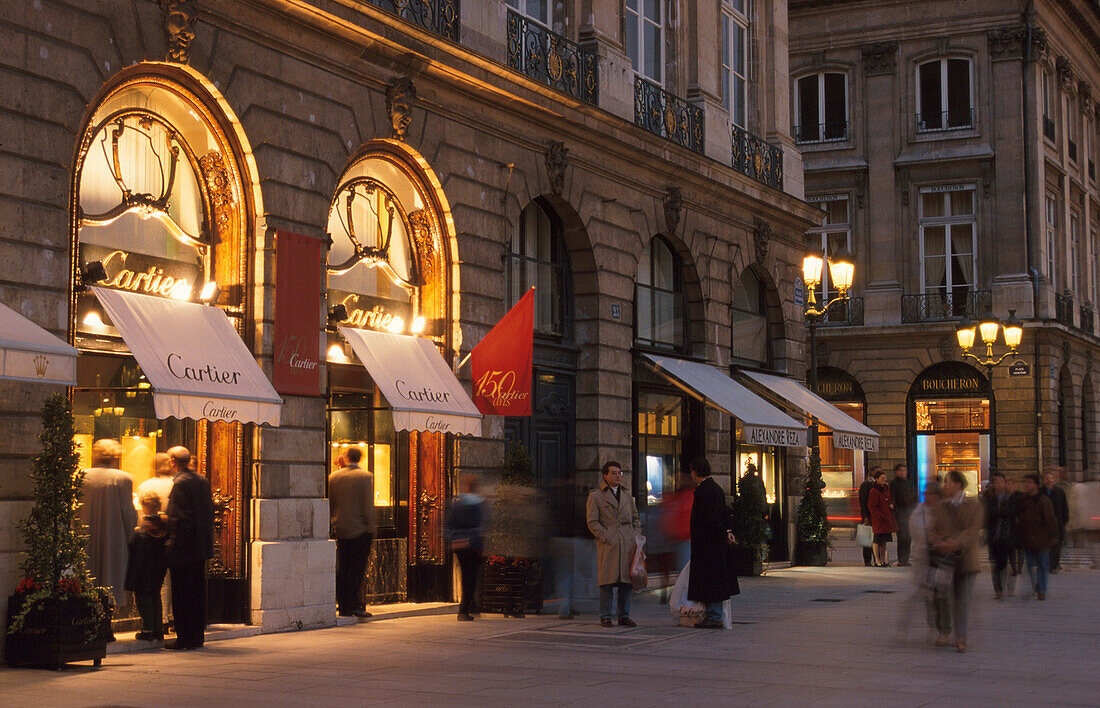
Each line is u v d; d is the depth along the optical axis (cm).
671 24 2309
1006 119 4134
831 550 3047
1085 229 4775
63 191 1163
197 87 1331
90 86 1195
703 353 2300
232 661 1118
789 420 2238
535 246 1916
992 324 3098
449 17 1675
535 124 1844
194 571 1204
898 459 4169
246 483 1361
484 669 1073
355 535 1482
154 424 1301
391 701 893
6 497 1086
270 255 1390
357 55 1524
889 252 4241
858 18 4312
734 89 2578
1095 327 4816
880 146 4275
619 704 889
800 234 2752
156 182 1314
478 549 1502
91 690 938
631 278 2077
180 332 1260
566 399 1948
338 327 1516
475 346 1688
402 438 1658
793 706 890
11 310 1077
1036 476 1917
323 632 1364
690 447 2300
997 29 4147
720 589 1405
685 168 2209
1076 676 1065
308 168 1451
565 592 1589
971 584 1252
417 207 1670
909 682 1017
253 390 1286
